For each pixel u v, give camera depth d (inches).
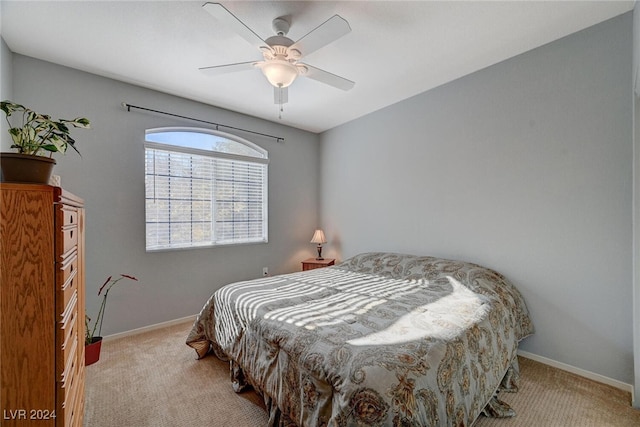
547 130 86.7
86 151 102.0
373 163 143.2
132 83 110.9
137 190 113.0
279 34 75.9
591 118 78.9
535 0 68.5
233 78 107.1
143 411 67.6
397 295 84.7
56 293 36.6
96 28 77.9
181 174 126.9
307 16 73.5
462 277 92.4
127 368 86.6
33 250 35.6
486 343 64.1
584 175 80.3
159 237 120.6
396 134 131.9
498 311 75.2
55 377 36.7
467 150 106.2
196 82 110.2
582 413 65.6
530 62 89.9
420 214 122.6
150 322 116.6
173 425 63.3
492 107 99.0
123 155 109.6
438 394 47.7
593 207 78.9
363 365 46.9
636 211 69.2
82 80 101.0
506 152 95.7
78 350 52.2
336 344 53.9
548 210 86.9
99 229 104.7
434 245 117.6
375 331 59.2
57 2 67.7
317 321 64.7
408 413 42.3
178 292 124.4
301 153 169.5
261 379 63.9
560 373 82.1
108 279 103.7
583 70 80.1
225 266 139.6
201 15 73.2
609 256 76.4
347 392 44.1
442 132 113.9
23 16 72.4
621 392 72.9
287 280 104.7
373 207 143.8
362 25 77.2
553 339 85.9
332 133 166.6
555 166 85.4
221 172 139.8
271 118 151.6
